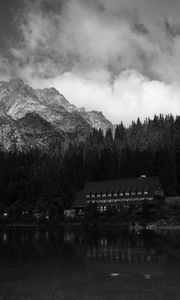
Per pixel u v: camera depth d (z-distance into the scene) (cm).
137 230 13462
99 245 9294
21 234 13212
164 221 14738
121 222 16325
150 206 16975
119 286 5097
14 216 19638
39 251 8475
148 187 18650
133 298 4556
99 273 5919
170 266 6347
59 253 8125
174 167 19838
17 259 7419
